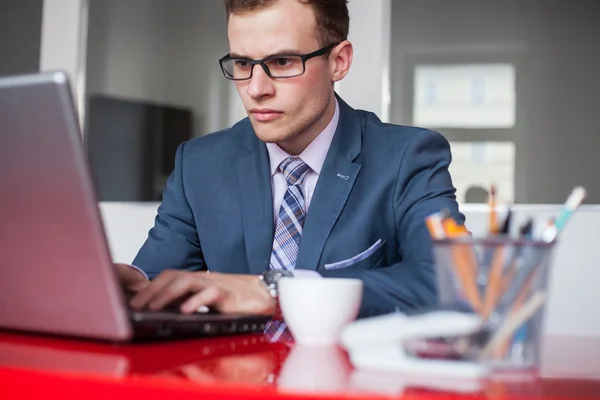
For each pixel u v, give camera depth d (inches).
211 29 107.0
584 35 96.7
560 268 95.8
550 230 26.1
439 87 100.7
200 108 107.0
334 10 61.5
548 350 37.8
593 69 96.3
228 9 59.3
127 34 110.0
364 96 102.3
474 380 24.0
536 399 20.8
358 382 23.1
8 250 29.9
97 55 111.0
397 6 102.2
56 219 28.2
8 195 28.8
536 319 25.6
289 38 57.9
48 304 30.3
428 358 25.5
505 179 98.0
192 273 43.4
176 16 108.0
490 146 98.7
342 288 35.7
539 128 97.3
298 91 59.1
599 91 96.0
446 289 26.0
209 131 106.8
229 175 66.8
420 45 101.4
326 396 20.3
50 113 26.8
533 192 97.1
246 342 36.2
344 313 35.8
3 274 30.7
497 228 28.6
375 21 102.3
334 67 63.6
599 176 95.7
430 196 60.5
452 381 23.6
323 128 64.2
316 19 59.7
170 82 108.2
